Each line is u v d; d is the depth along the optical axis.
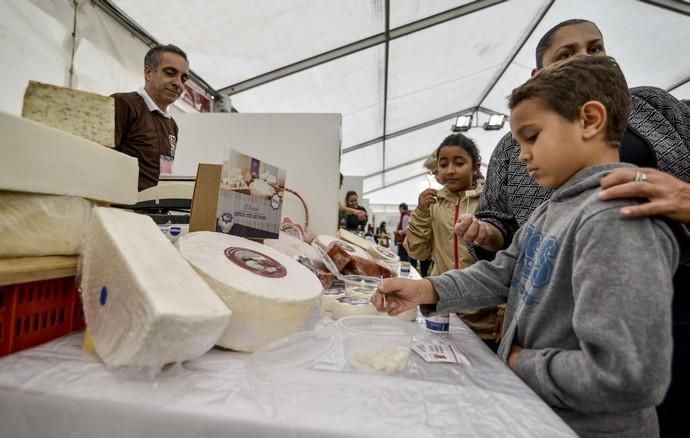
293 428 0.28
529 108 0.53
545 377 0.44
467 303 0.63
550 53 0.90
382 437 0.28
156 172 1.53
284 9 2.43
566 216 0.50
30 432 0.31
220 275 0.44
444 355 0.49
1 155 0.36
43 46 1.45
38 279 0.39
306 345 0.46
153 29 2.16
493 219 0.94
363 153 7.08
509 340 0.55
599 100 0.50
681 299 0.74
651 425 0.46
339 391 0.35
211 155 1.59
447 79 4.69
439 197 1.55
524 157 0.56
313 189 1.51
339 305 0.69
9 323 0.38
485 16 3.48
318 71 3.44
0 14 1.27
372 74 3.90
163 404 0.30
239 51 2.71
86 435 0.30
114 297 0.35
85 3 1.66
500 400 0.36
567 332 0.47
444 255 1.43
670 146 0.75
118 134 1.41
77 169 0.45
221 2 2.15
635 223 0.40
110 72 1.83
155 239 0.45
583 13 3.34
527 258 0.59
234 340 0.43
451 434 0.29
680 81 3.87
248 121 1.56
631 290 0.36
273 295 0.45
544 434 0.30
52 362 0.37
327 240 1.14
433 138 7.36
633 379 0.34
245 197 0.71
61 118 0.48
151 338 0.31
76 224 0.45
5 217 0.39
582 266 0.41
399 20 3.11
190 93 2.79
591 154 0.51
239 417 0.29
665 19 3.10
